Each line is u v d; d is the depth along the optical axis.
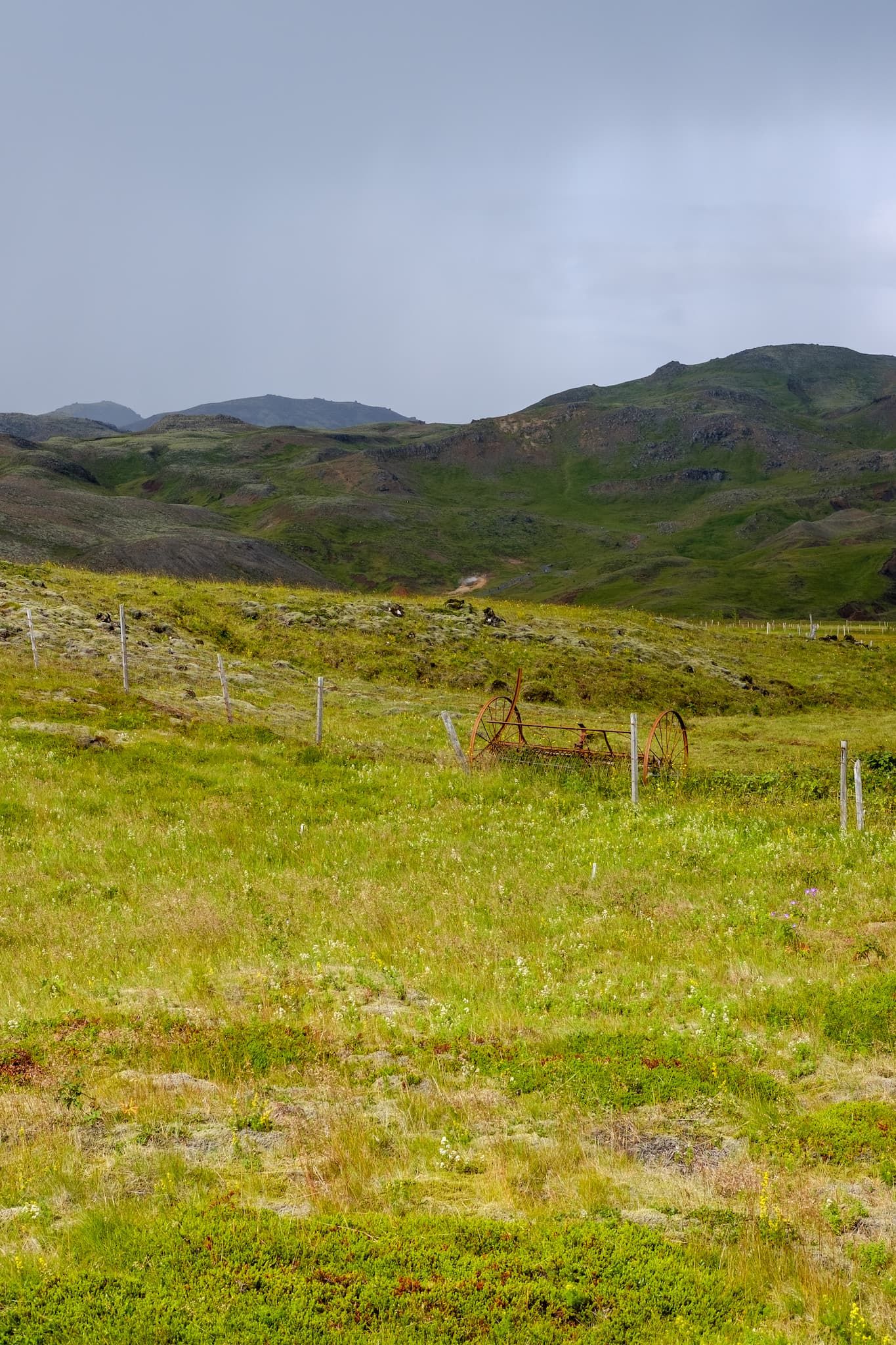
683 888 18.30
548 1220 7.73
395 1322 6.50
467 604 58.03
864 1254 7.38
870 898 17.20
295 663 44.91
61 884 18.02
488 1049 11.03
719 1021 11.91
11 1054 10.63
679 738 38.09
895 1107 9.66
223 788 24.38
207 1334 6.32
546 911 17.23
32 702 28.95
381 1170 8.51
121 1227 7.41
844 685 53.25
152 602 48.53
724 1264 7.25
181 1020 11.63
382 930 16.23
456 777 27.06
